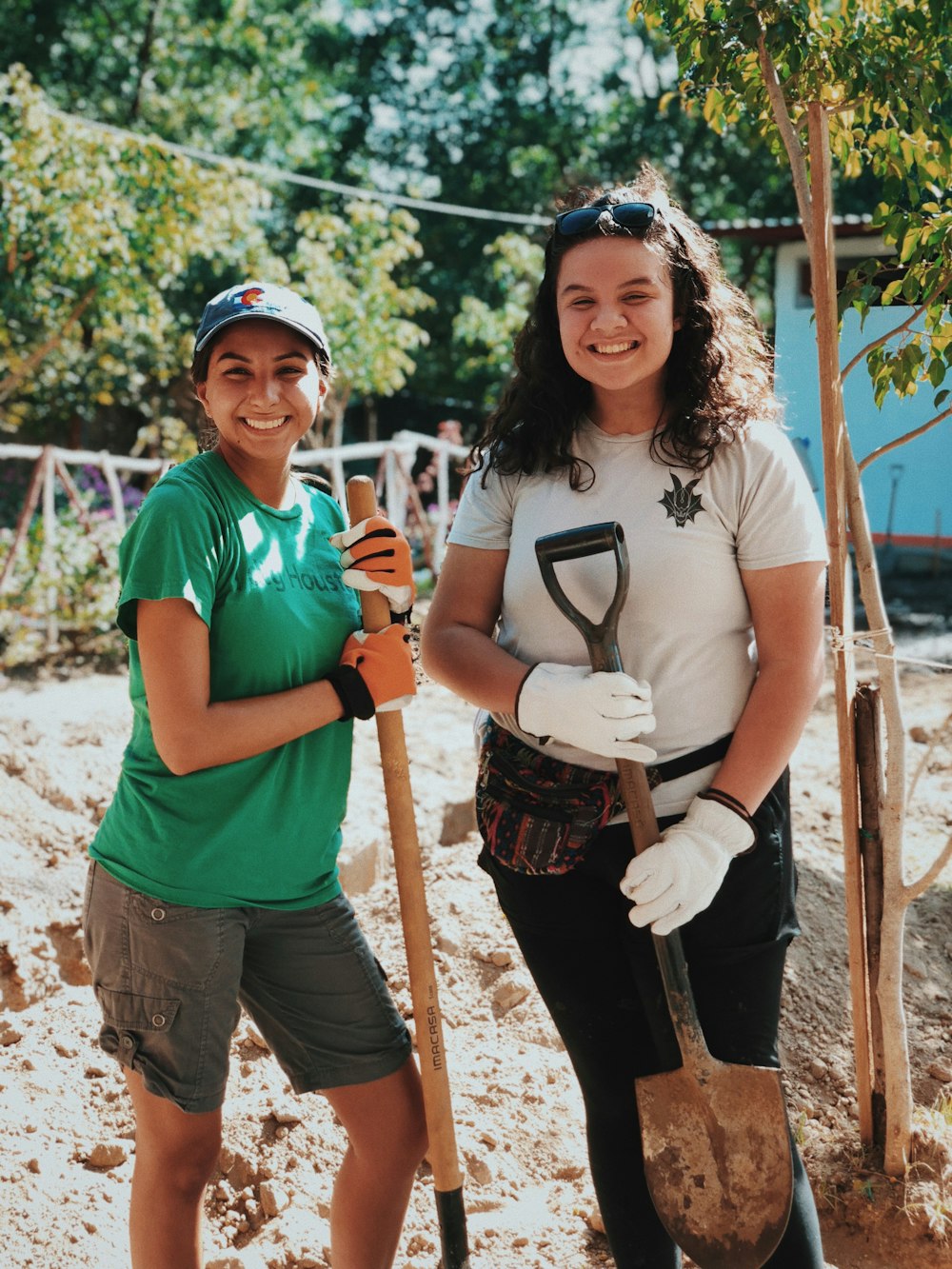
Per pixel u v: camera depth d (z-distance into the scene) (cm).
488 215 1505
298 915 231
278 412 222
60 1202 281
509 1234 275
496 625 247
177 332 1576
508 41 2619
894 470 687
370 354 1370
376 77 2633
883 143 274
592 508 222
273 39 2281
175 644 209
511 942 355
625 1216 227
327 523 246
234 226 1184
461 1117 304
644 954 224
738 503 217
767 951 224
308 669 229
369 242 1423
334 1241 244
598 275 214
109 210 1063
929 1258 267
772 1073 217
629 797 211
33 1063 323
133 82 2012
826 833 430
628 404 223
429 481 1316
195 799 218
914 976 353
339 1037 236
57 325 1250
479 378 2322
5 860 393
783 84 261
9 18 1970
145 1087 222
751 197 2394
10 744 464
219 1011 222
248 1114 303
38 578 870
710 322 221
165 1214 225
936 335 262
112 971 223
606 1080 229
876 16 277
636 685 206
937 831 439
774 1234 215
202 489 217
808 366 460
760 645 219
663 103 310
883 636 268
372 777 488
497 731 237
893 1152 279
